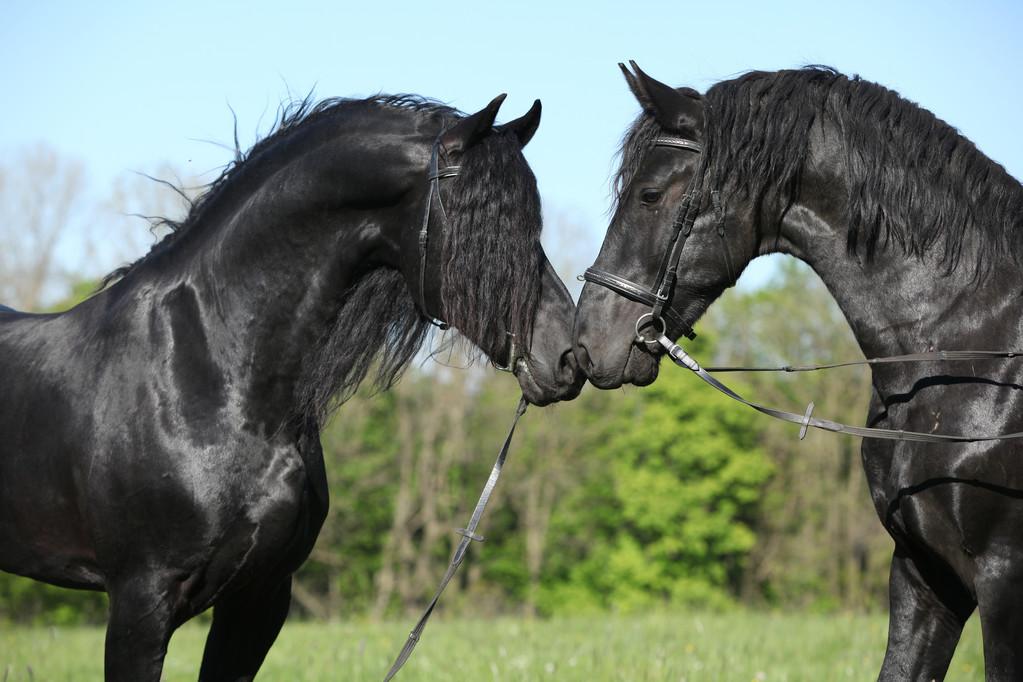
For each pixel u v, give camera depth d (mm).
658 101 5754
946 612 5711
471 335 5570
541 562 43562
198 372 5738
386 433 43125
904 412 5570
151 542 5586
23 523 6039
